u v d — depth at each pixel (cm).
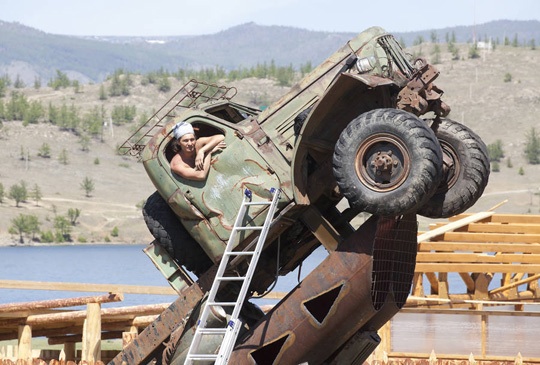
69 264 8125
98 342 1551
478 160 1250
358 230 1197
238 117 1342
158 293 1641
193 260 1306
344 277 1195
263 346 1234
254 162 1216
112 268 7075
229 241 1202
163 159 1251
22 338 1661
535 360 1688
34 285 1602
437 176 1127
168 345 1288
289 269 1387
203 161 1232
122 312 1662
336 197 1276
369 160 1148
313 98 1234
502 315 1723
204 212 1234
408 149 1123
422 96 1199
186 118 1255
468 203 1255
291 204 1203
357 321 1213
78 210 19350
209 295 1199
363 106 1212
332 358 1283
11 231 18050
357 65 1211
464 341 1725
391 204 1128
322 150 1215
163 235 1305
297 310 1220
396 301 1248
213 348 1248
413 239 1252
